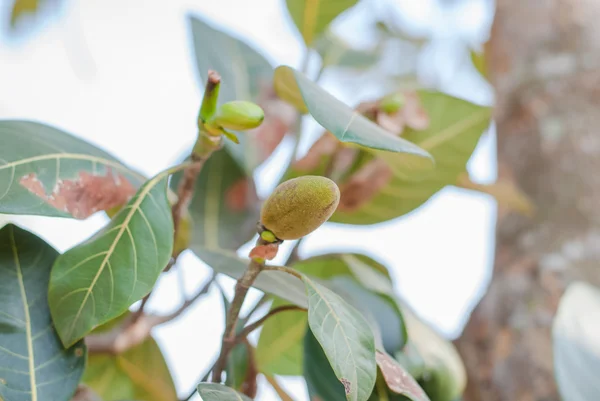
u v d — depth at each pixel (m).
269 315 0.74
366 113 0.88
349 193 0.92
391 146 0.68
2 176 0.71
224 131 0.73
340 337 0.69
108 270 0.71
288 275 0.76
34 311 0.73
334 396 0.78
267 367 0.91
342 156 0.91
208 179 0.93
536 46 1.25
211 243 0.92
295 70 0.73
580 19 1.24
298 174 0.92
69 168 0.74
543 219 1.09
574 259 1.00
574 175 1.09
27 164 0.73
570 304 0.81
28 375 0.71
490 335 1.00
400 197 0.92
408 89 0.90
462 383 0.82
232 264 0.76
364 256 0.90
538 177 1.13
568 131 1.14
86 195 0.74
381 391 0.77
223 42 0.96
